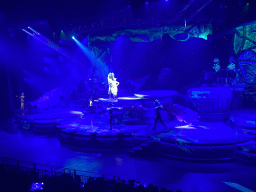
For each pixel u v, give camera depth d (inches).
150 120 685.9
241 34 830.5
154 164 470.0
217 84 786.8
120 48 1066.1
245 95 761.0
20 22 966.4
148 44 1023.0
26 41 1142.3
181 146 479.5
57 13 897.5
